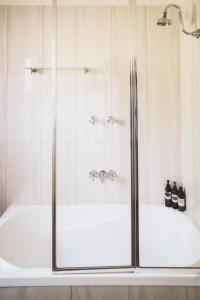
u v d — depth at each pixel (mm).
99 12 1670
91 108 1670
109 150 1685
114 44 1665
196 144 1407
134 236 1201
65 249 1599
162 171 1668
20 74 1663
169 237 1521
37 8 1663
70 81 1658
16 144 1678
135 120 1371
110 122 1672
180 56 1625
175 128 1656
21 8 1659
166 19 1469
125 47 1666
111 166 1685
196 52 1369
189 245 1374
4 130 1670
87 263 1573
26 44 1659
